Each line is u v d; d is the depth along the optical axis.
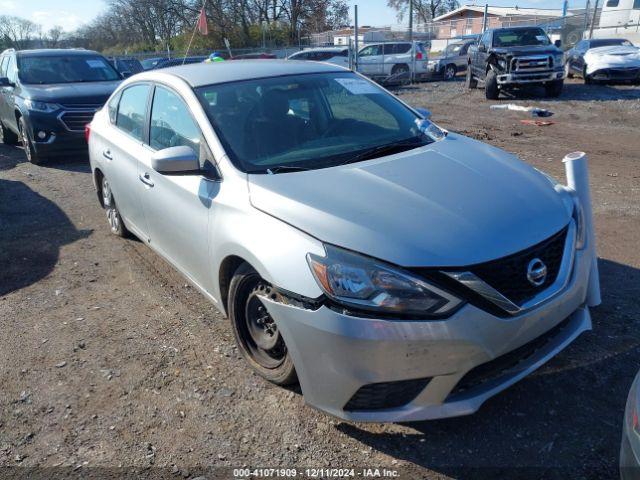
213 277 3.66
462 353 2.64
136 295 4.76
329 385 2.78
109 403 3.38
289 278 2.85
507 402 3.19
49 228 6.53
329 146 3.81
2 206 7.46
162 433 3.12
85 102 9.71
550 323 2.91
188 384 3.51
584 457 2.78
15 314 4.52
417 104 16.47
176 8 44.72
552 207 3.16
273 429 3.10
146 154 4.52
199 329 4.15
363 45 25.30
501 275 2.73
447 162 3.54
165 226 4.26
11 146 12.03
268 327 3.33
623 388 3.23
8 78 10.85
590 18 28.56
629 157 8.86
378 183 3.20
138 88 4.98
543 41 16.89
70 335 4.16
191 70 4.46
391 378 2.66
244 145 3.68
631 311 4.00
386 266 2.66
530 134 11.06
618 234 5.47
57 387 3.55
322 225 2.86
